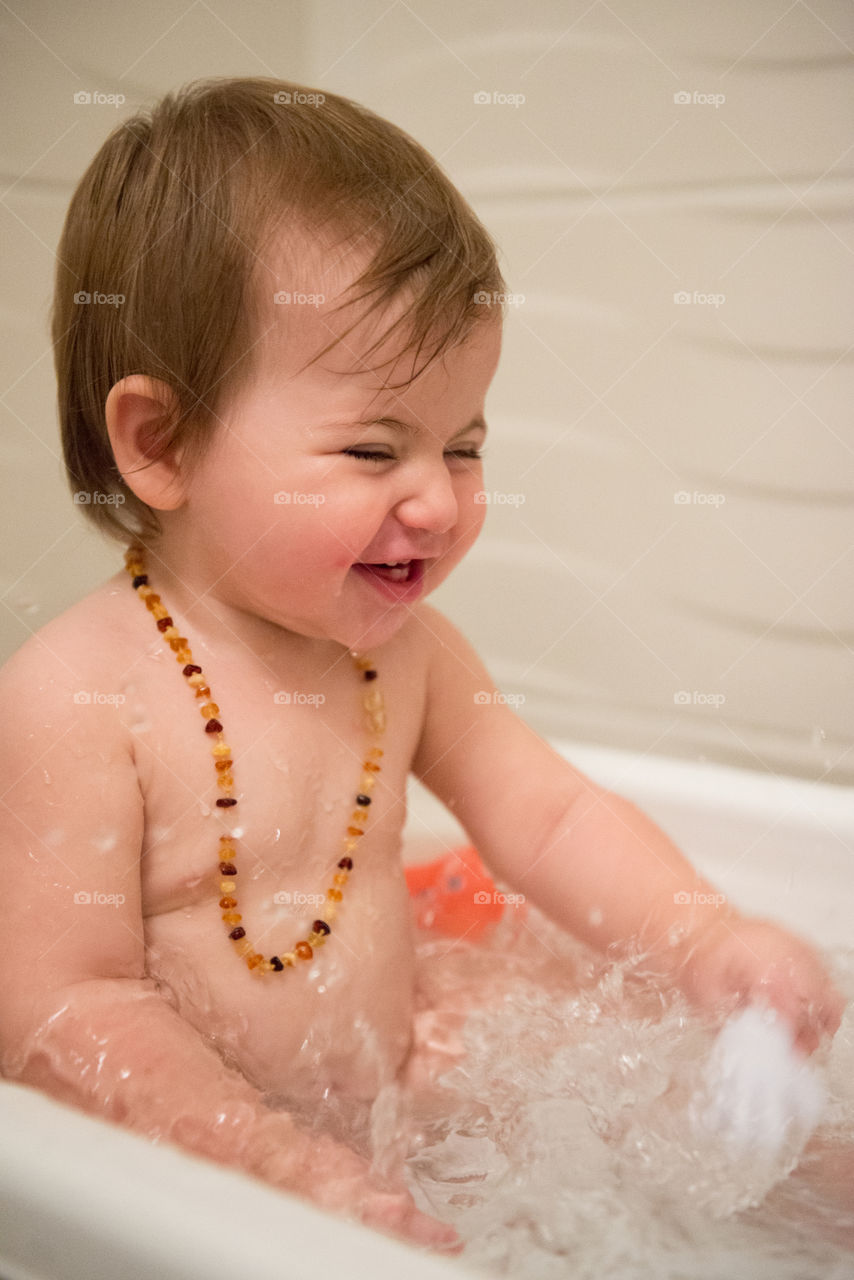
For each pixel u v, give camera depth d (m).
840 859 1.18
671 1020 0.86
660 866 0.95
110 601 0.84
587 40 1.57
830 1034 0.85
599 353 1.64
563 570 1.70
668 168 1.56
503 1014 0.90
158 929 0.79
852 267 1.49
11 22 1.61
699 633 1.64
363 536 0.76
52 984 0.72
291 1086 0.81
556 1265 0.64
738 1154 0.74
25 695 0.77
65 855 0.74
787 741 1.60
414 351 0.75
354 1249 0.49
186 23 1.63
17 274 1.64
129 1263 0.51
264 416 0.76
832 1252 0.66
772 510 1.58
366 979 0.84
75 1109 0.62
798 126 1.48
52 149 1.61
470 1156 0.77
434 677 0.96
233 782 0.81
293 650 0.86
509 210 1.66
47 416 1.64
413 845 1.27
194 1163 0.56
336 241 0.76
